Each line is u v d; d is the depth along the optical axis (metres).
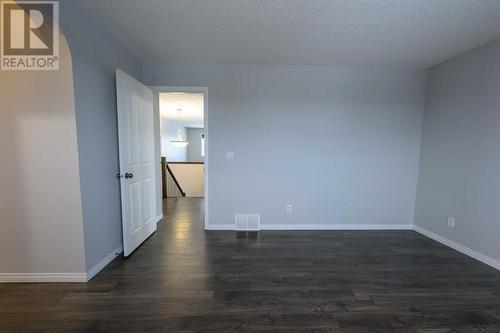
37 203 2.04
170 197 5.65
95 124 2.24
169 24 2.26
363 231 3.56
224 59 3.16
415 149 3.54
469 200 2.77
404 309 1.83
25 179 2.01
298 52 2.90
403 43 2.61
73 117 1.96
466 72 2.81
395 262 2.60
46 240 2.07
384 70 3.40
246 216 3.53
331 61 3.19
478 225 2.67
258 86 3.37
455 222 2.95
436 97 3.25
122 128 2.49
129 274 2.27
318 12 2.03
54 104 1.95
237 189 3.51
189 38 2.55
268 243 3.07
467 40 2.51
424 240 3.23
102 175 2.36
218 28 2.33
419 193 3.55
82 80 2.04
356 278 2.26
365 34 2.41
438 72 3.22
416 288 2.11
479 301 1.94
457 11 1.98
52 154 1.99
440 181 3.18
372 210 3.62
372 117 3.47
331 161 3.52
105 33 2.38
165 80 3.30
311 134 3.46
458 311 1.82
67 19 1.85
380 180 3.58
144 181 3.05
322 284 2.16
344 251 2.86
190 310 1.79
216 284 2.13
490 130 2.54
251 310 1.80
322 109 3.43
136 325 1.63
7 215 2.04
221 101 3.37
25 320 1.66
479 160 2.66
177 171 7.43
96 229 2.27
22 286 2.04
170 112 6.88
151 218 3.29
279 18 2.13
